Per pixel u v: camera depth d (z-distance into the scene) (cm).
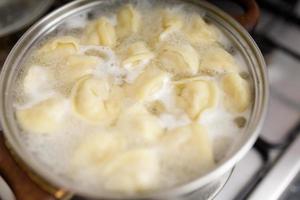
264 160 51
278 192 49
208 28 49
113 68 46
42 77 45
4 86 44
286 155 51
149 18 51
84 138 42
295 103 56
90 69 46
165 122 43
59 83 45
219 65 46
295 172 50
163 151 41
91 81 44
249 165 51
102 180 39
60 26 50
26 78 45
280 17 63
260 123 41
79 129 42
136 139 42
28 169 41
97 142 41
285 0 64
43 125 42
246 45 47
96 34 49
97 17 51
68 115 43
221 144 42
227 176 49
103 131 42
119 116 43
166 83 45
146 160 40
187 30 49
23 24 58
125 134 42
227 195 49
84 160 40
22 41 47
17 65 46
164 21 49
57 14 50
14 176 42
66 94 44
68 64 46
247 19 51
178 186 38
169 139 42
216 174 39
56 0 60
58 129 42
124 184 39
